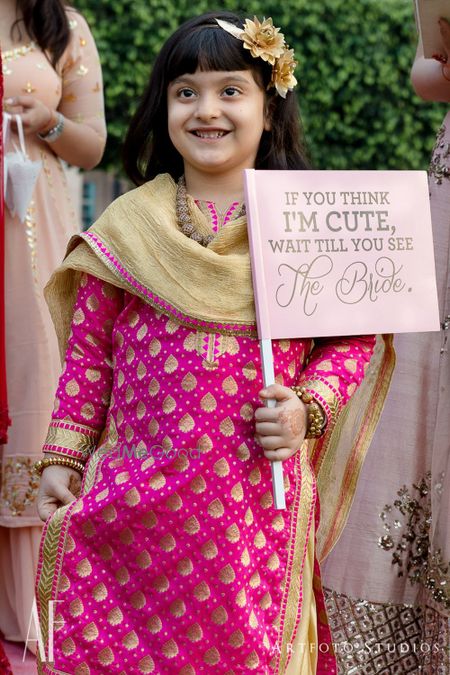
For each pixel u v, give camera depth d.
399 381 3.89
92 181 16.55
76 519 3.16
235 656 3.11
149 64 10.59
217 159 3.28
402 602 3.89
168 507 3.10
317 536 3.62
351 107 10.99
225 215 3.32
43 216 4.95
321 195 3.22
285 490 3.24
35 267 4.84
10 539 4.81
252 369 3.16
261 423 3.07
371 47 10.91
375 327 3.24
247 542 3.15
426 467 3.90
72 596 3.15
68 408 3.36
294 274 3.16
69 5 5.22
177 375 3.15
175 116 3.30
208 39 3.25
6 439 3.92
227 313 3.14
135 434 3.22
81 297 3.40
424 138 11.16
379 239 3.27
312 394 3.16
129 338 3.27
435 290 3.32
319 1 10.90
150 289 3.19
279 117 3.46
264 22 3.27
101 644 3.13
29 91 4.91
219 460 3.12
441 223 3.90
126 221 3.30
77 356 3.38
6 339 4.80
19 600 4.77
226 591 3.10
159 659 3.10
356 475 3.62
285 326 3.13
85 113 5.20
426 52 3.85
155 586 3.12
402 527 3.88
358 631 3.88
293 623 3.26
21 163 4.79
